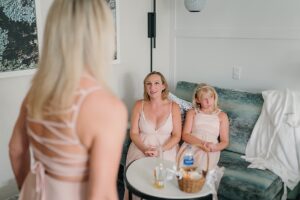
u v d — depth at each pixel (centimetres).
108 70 87
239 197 198
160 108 244
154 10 297
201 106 252
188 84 287
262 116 240
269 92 244
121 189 258
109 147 82
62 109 81
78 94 81
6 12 190
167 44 323
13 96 205
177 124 243
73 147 84
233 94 259
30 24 203
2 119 203
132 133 242
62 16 81
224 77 295
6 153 209
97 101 81
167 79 327
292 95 232
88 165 88
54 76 82
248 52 277
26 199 100
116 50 272
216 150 233
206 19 294
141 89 308
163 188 165
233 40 283
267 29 262
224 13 282
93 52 82
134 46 291
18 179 112
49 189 92
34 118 87
